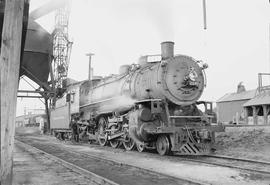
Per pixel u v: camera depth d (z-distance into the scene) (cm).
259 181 675
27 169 850
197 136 1152
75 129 2130
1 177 471
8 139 480
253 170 793
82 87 2039
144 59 1453
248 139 1524
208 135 1148
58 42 3531
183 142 1155
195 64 1295
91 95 1928
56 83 3503
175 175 714
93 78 2148
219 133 1773
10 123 481
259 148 1330
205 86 1314
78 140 2108
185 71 1253
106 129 1636
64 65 3544
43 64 3284
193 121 1270
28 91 3353
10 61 482
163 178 713
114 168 874
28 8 609
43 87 3388
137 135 1263
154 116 1241
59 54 3538
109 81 1727
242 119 3828
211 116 1262
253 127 1831
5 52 480
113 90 1598
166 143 1175
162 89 1208
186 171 809
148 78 1295
